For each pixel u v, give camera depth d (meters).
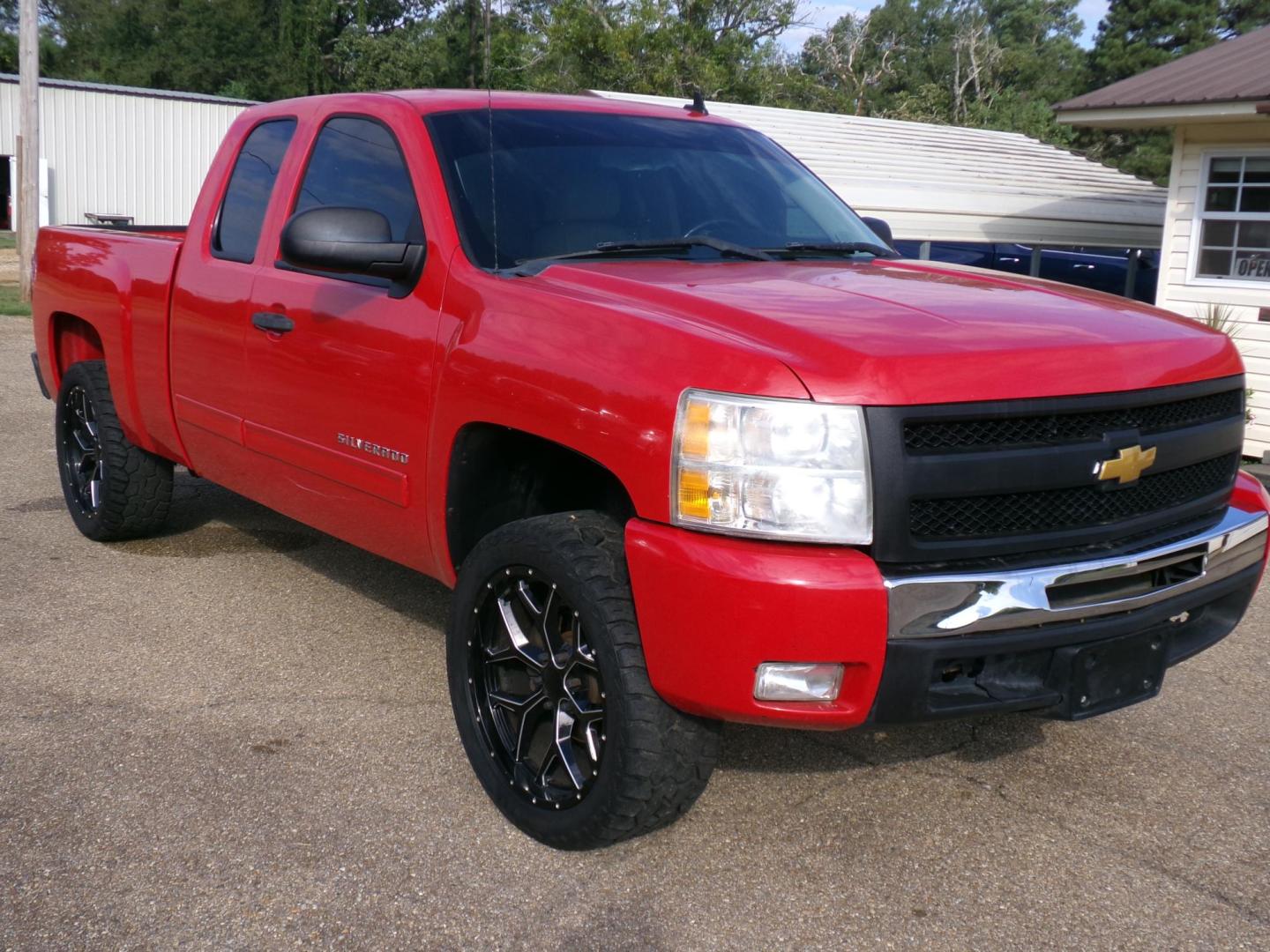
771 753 3.73
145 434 5.19
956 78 53.75
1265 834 3.30
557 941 2.74
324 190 4.16
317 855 3.06
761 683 2.68
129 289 5.07
